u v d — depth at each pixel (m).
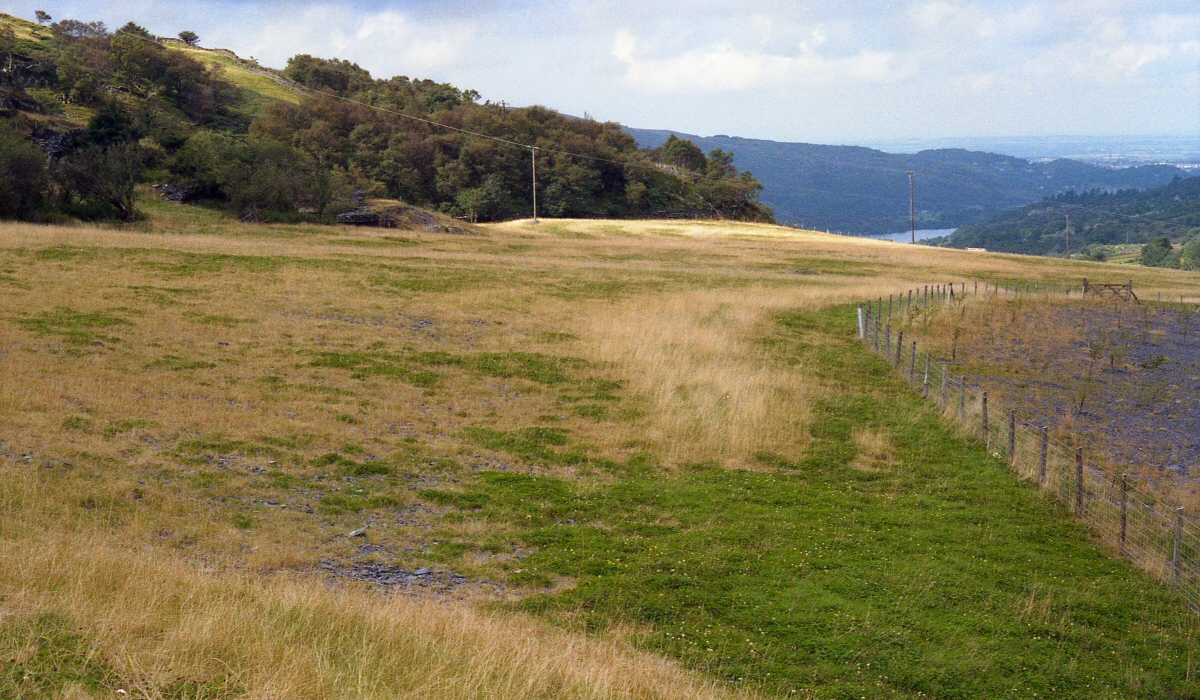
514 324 30.78
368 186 111.12
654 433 20.50
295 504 14.84
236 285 32.56
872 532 15.41
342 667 7.66
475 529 14.51
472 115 142.75
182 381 20.56
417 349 26.33
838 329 34.25
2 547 9.89
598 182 141.88
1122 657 11.40
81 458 15.12
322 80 165.88
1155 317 41.00
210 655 7.38
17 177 48.22
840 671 10.34
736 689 9.65
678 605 11.91
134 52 120.38
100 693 6.37
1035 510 16.92
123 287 29.97
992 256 78.19
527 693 7.77
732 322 33.66
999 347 32.38
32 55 107.88
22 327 23.31
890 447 20.64
